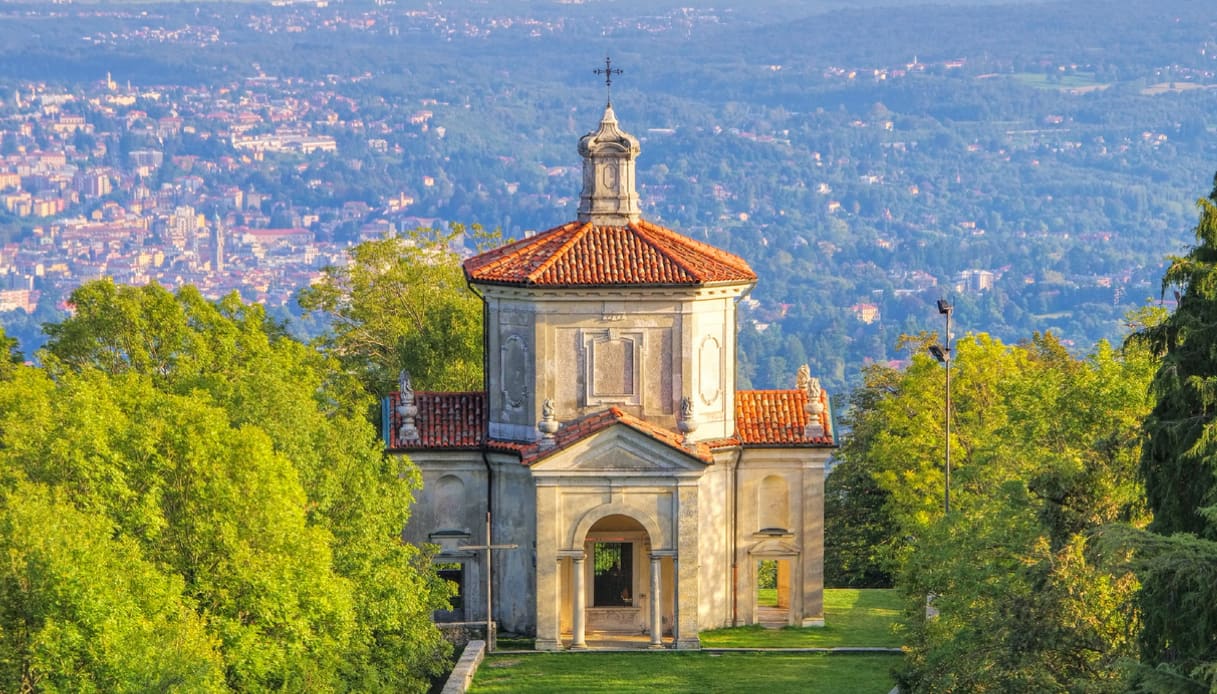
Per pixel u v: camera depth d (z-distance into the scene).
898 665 125.00
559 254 143.00
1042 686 101.44
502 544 145.62
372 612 124.75
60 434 107.88
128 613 98.88
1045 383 136.50
